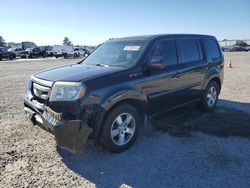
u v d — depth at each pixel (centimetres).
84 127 358
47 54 4509
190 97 568
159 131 507
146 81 443
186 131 507
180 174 354
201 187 324
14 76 1399
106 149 412
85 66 472
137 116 433
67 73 415
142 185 329
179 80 520
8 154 406
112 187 325
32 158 395
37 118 406
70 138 357
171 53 516
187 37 573
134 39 518
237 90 938
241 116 604
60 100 365
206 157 402
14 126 528
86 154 409
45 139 464
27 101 429
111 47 532
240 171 361
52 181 336
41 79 410
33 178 342
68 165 376
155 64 439
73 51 4297
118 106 402
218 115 611
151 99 461
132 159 395
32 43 5122
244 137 480
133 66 435
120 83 404
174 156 405
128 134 429
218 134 493
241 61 2686
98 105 374
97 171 361
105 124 388
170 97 505
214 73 627
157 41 493
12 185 326
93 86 374
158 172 359
